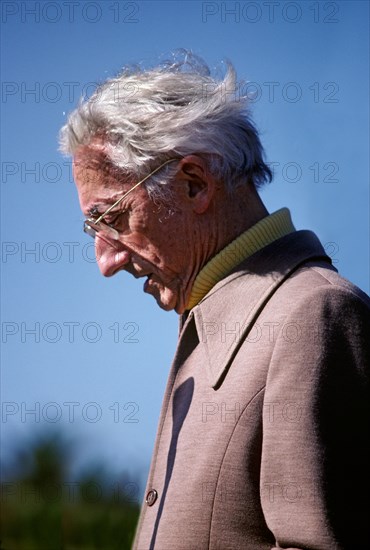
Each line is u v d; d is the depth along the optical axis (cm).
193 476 409
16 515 676
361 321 396
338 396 382
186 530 403
